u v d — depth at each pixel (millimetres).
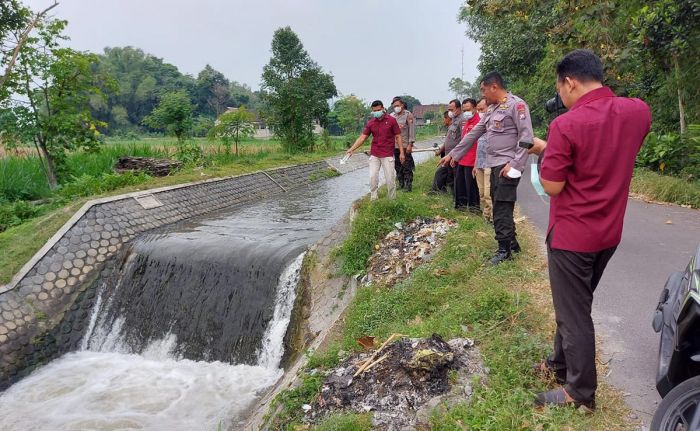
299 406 4141
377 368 4113
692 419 2414
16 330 7699
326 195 15133
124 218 10133
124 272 8930
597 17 11133
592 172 2846
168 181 12789
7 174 13125
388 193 8805
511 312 4516
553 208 3080
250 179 15203
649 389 3488
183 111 18266
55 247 8852
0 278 8078
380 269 6762
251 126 21625
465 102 7805
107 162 15531
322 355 4891
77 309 8516
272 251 8172
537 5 13062
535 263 5766
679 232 7180
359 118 44562
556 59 13297
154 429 5777
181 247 8797
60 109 13836
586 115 2834
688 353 2686
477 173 7078
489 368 3801
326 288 7059
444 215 7625
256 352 7207
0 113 13117
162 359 7723
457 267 5859
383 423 3504
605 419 3160
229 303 7766
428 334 4527
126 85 79125
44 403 6570
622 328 4344
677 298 3195
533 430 3074
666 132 12359
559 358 3457
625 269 5688
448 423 3293
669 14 10156
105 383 7004
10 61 12391
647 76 12805
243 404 6051
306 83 25719
